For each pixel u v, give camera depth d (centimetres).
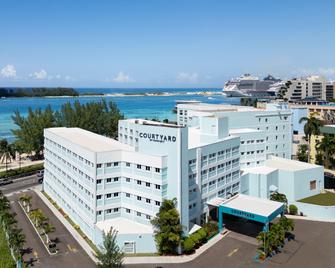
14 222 7594
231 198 8081
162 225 6588
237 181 9119
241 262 6362
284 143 13200
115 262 5453
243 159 10406
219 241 7238
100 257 5503
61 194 9231
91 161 7231
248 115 12325
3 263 6181
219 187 8419
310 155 13138
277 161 11144
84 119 16875
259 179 9575
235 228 7894
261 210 7331
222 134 8781
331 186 11056
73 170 8300
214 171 8231
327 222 8512
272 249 6838
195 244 6944
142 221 7175
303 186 9862
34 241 7231
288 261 6425
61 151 9106
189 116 12938
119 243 6662
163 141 6931
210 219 8238
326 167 12550
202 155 7781
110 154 7238
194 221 7738
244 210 7319
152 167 6931
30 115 16100
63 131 10119
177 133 6719
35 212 7975
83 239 7362
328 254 6725
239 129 11362
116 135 18238
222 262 6350
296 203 9269
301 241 7331
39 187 11438
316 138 12888
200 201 7806
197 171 7662
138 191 7194
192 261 6394
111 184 7325
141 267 6147
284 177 9844
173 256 6575
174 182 6819
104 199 7269
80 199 7919
